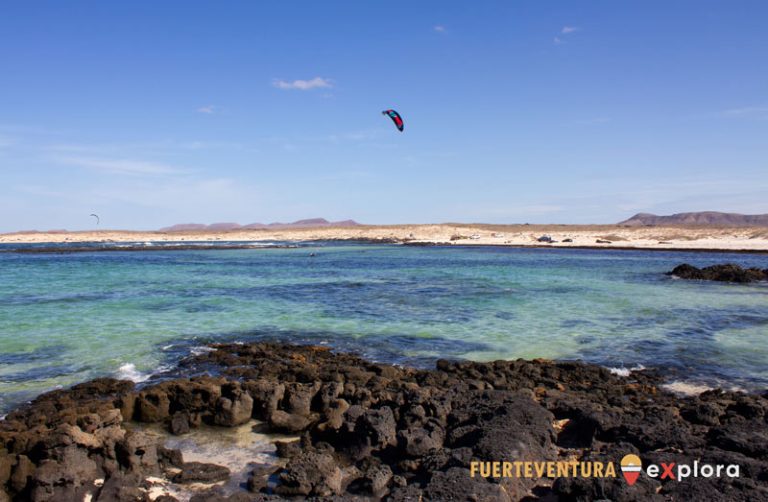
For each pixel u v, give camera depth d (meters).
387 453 10.53
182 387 13.19
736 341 21.17
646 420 10.98
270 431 12.27
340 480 9.42
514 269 53.50
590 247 97.31
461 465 9.21
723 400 13.45
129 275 46.47
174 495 9.30
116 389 14.80
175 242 137.00
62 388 15.19
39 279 42.56
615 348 20.03
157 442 10.76
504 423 10.29
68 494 9.11
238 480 9.95
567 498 8.40
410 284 39.47
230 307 28.77
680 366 17.73
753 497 7.73
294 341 21.14
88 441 9.77
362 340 21.28
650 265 59.34
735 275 42.16
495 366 16.80
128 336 21.59
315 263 63.12
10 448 10.02
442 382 15.15
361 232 180.12
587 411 11.48
